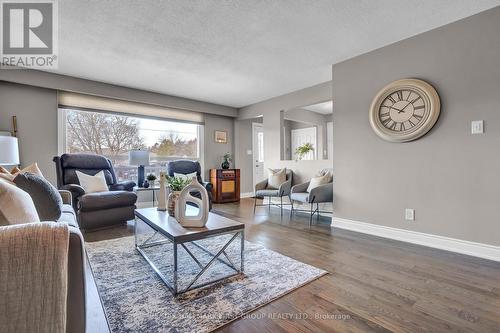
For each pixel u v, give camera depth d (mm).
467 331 1294
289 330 1311
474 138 2338
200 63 3432
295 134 7574
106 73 3768
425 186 2641
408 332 1286
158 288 1742
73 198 3150
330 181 3791
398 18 2391
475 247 2336
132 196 3455
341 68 3375
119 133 4762
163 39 2768
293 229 3332
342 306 1528
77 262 932
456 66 2436
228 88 4559
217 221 2025
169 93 4852
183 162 4824
